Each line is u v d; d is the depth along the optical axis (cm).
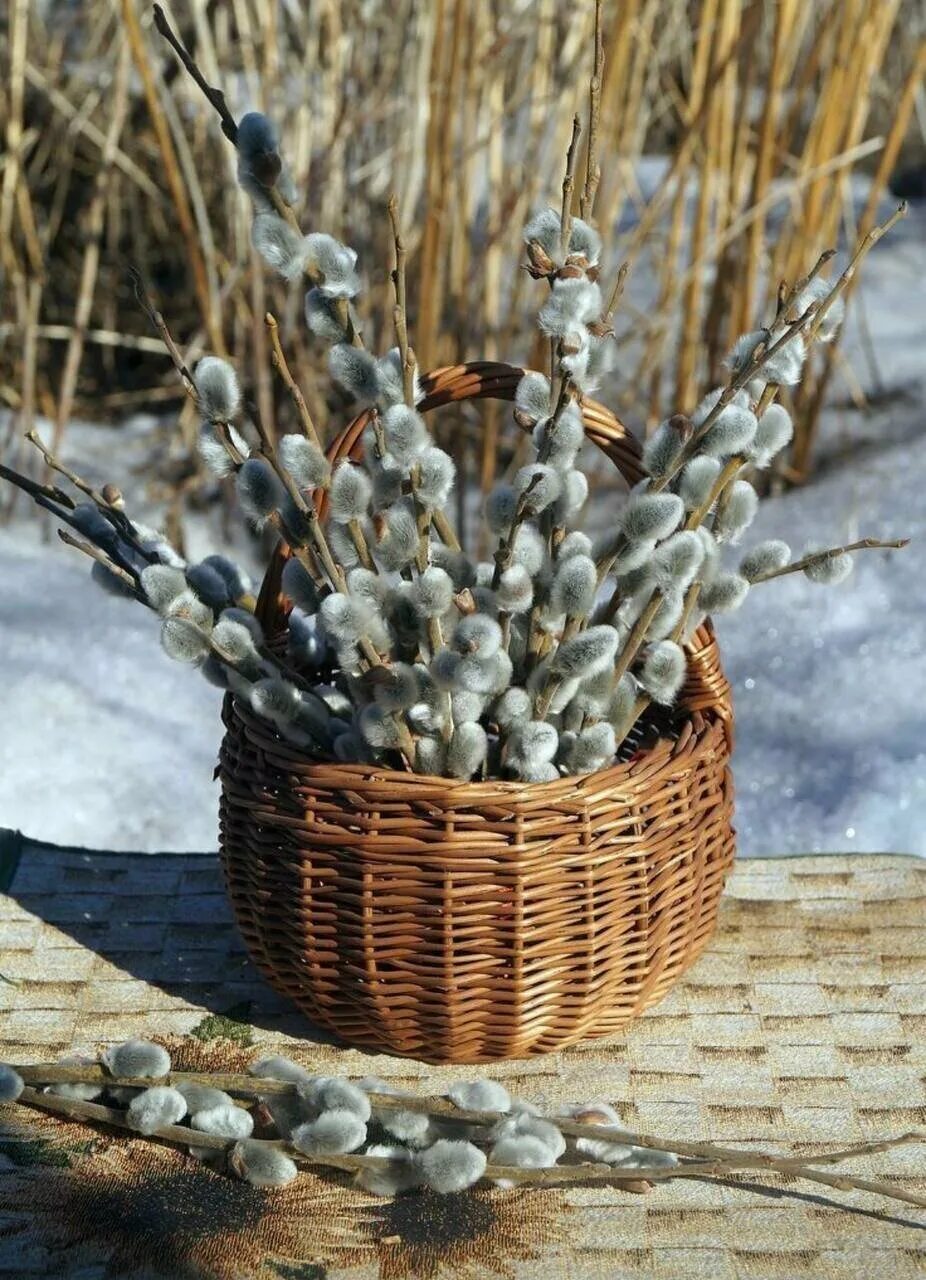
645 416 253
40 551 236
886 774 180
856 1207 126
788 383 127
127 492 259
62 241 305
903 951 145
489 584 133
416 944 130
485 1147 129
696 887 136
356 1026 135
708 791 135
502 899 129
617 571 129
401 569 130
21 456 253
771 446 128
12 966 144
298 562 131
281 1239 125
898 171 387
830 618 207
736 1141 131
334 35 220
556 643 132
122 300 300
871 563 219
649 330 231
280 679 130
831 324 128
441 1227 125
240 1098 132
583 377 125
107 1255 124
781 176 286
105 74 260
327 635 128
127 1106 132
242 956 146
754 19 209
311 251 122
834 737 186
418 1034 133
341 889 129
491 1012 132
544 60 217
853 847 173
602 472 256
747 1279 122
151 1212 126
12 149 237
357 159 236
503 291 254
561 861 128
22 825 172
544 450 128
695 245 221
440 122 200
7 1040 138
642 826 131
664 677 130
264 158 119
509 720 130
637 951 133
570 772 130
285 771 130
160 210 290
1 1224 126
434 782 127
